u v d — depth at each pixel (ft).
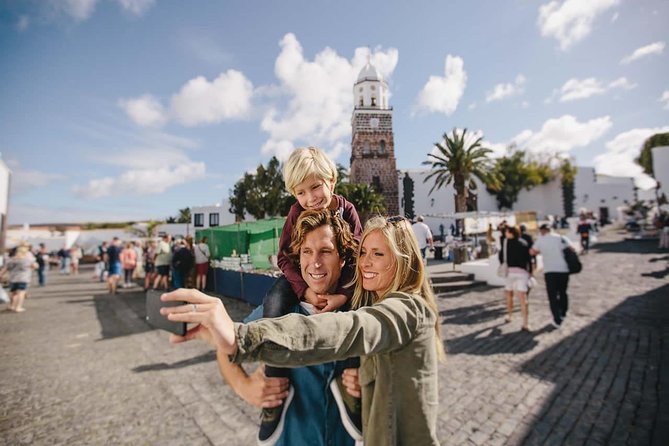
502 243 19.62
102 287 44.93
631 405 10.33
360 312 2.97
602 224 115.44
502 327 18.90
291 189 4.68
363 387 3.59
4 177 48.03
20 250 29.94
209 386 13.00
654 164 64.44
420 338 3.39
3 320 25.81
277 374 3.84
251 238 31.73
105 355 17.01
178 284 32.07
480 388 11.91
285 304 4.30
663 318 18.99
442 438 9.18
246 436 9.72
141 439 9.68
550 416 10.02
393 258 3.83
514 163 97.19
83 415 11.07
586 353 14.64
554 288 18.48
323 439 3.81
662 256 44.78
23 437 9.91
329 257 4.06
